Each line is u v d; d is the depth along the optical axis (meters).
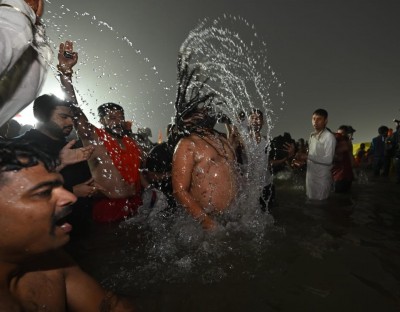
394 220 2.88
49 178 0.72
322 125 4.43
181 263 1.82
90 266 1.83
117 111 3.18
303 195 4.59
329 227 2.58
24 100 1.48
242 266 1.77
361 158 11.51
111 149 3.00
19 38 1.21
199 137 2.47
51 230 0.74
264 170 3.49
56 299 0.97
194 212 2.26
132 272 1.73
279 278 1.63
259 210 2.71
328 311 1.34
